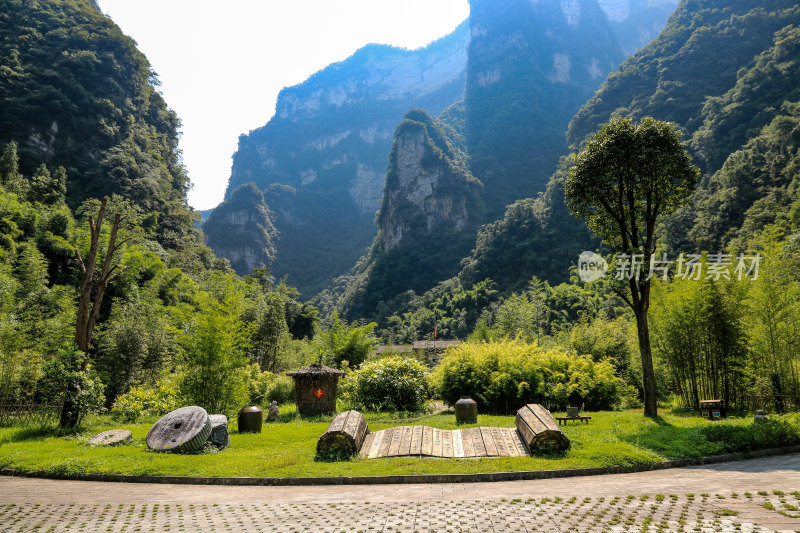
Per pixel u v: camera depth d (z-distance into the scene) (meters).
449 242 137.00
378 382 17.30
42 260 32.75
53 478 8.50
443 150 156.25
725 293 15.71
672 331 16.56
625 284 13.66
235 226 189.00
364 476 7.34
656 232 66.75
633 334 21.31
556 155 156.50
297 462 8.54
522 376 16.23
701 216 61.84
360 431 9.58
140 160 79.44
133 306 23.66
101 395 14.13
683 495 5.82
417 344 59.50
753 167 58.28
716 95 88.38
